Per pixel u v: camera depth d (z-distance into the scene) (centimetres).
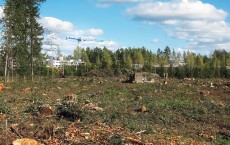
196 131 1902
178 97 3406
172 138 1647
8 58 5219
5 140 1387
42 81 5172
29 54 5328
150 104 2764
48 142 1409
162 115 2317
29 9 5212
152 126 1884
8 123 1677
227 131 1958
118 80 5581
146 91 3806
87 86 4381
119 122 1889
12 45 5156
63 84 4559
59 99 2925
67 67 8088
